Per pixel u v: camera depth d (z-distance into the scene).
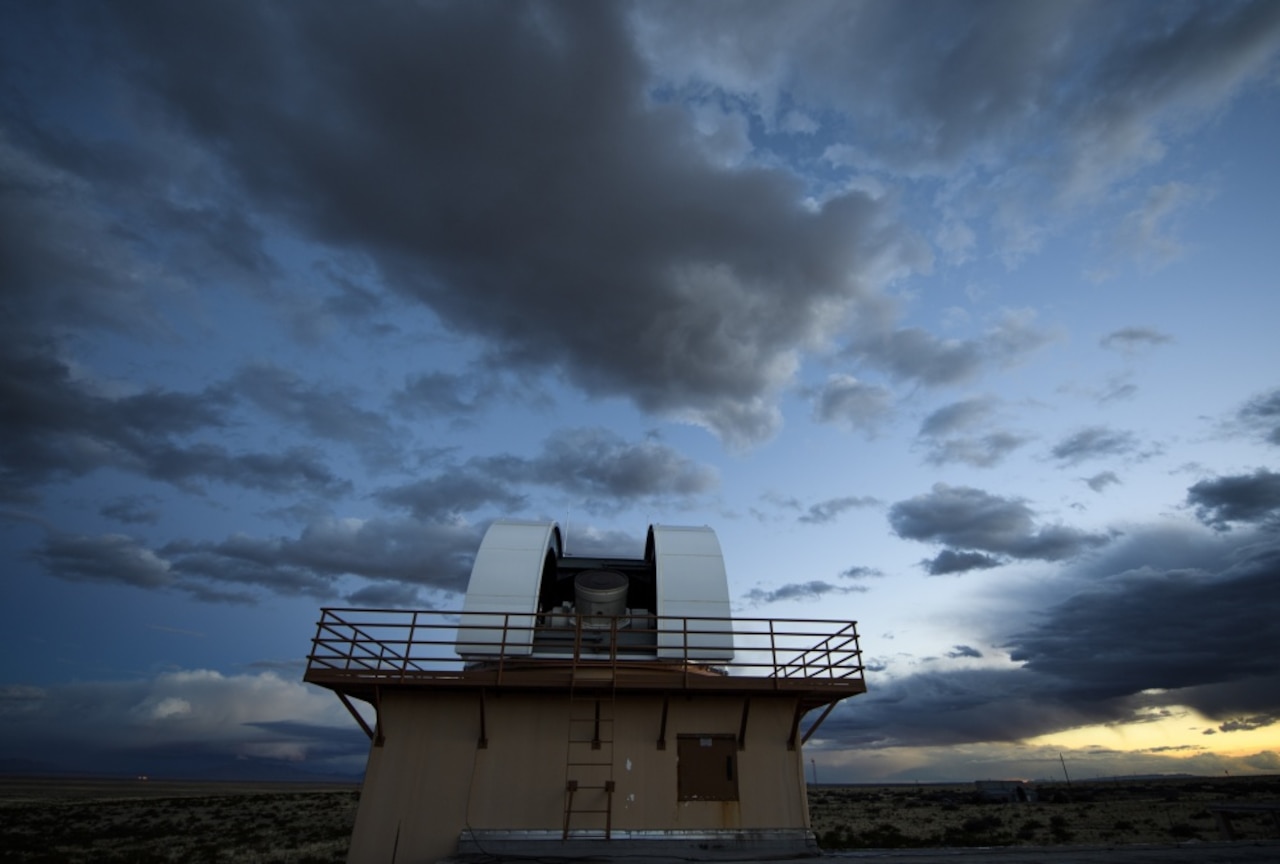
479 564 20.53
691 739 17.84
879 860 15.41
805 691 17.86
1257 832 39.47
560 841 16.45
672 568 20.95
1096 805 70.62
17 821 60.25
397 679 17.41
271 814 65.00
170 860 35.16
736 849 16.58
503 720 17.70
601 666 18.17
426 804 16.89
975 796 83.50
